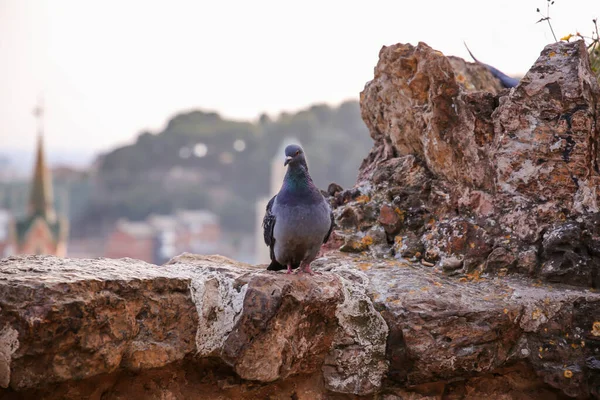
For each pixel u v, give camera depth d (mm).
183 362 5129
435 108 6598
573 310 5664
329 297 5285
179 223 91125
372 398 5695
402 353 5551
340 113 88438
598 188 6137
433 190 6812
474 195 6457
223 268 5320
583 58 6250
